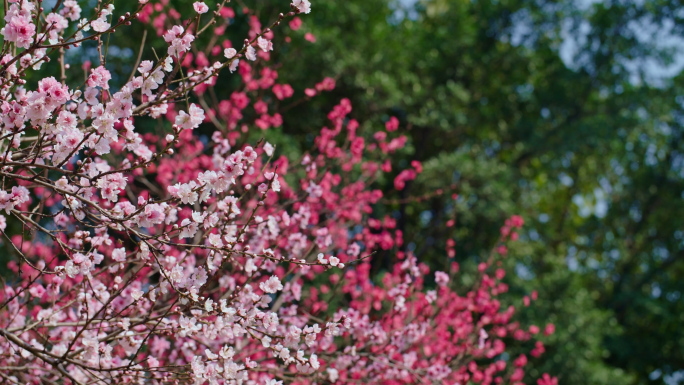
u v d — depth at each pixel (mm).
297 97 15633
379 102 16062
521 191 20469
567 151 20469
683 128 22828
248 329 4133
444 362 7246
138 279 5492
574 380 15016
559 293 16594
